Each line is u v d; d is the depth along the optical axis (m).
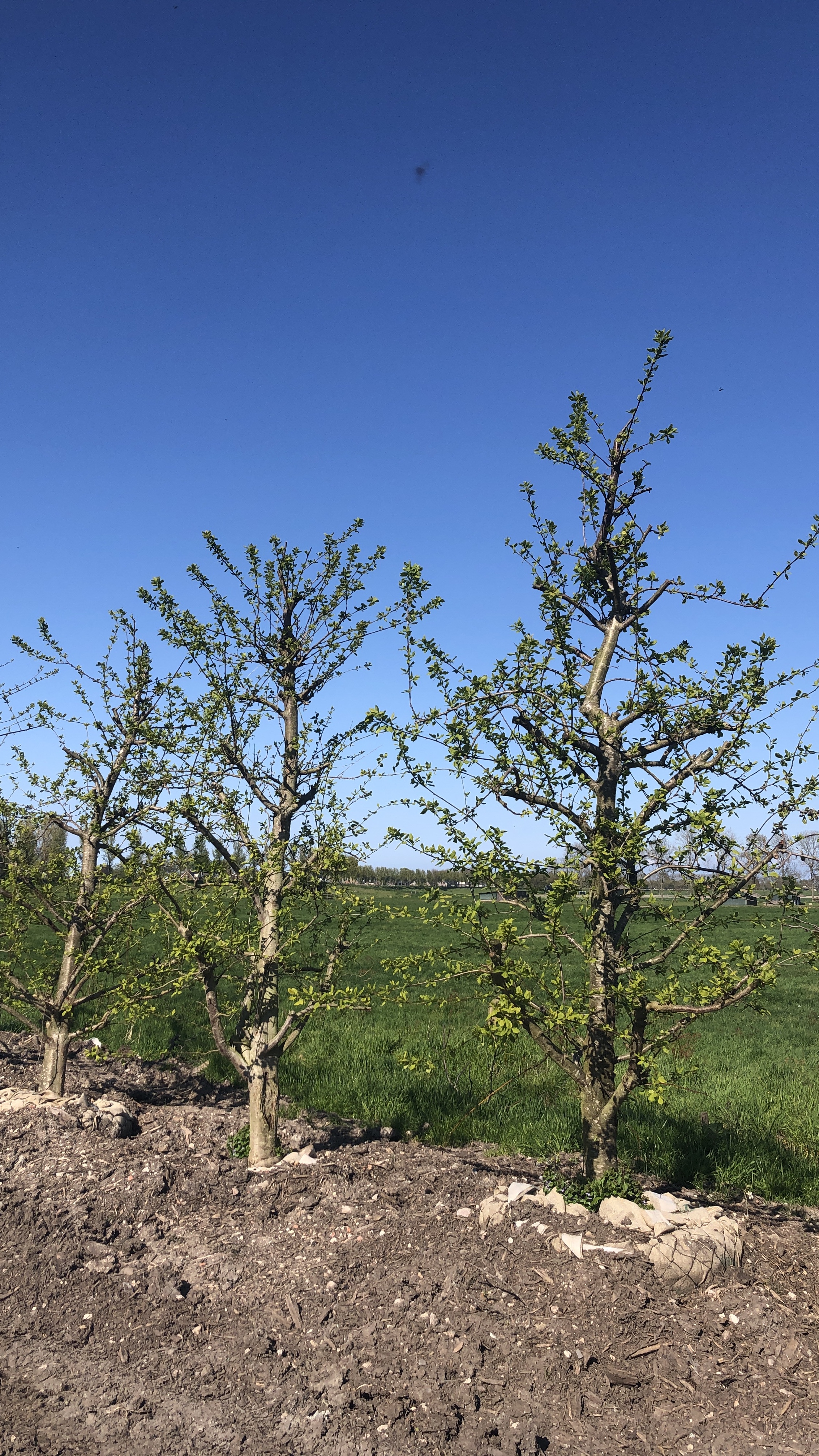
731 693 5.26
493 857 5.33
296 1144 7.48
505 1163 7.23
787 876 5.05
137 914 8.52
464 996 15.05
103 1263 5.26
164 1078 10.05
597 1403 3.95
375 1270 5.05
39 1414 3.93
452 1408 3.88
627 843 5.01
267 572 7.46
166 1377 4.22
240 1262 5.25
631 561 5.94
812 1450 3.63
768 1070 11.38
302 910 7.72
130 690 8.64
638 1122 7.91
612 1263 4.78
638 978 5.32
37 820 8.59
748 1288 4.78
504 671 5.68
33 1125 7.19
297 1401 3.99
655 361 5.77
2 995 8.77
